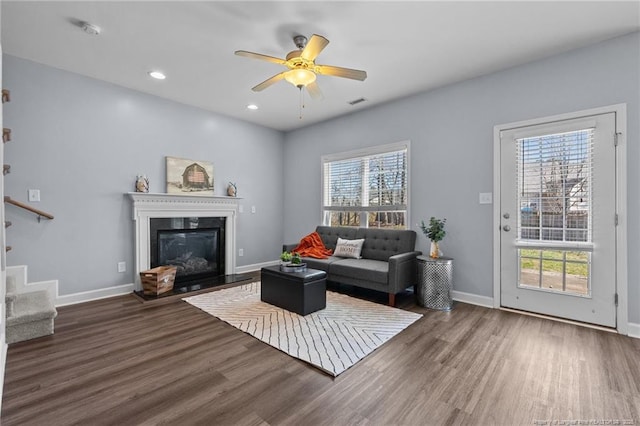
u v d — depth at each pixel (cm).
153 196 388
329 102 416
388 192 425
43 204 313
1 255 180
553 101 289
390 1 214
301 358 212
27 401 165
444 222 363
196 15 231
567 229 284
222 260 474
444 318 293
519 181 310
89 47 278
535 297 303
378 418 154
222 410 160
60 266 325
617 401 167
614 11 223
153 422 150
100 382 184
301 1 215
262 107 439
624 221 256
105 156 355
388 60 300
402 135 402
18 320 235
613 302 262
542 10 223
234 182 489
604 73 264
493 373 195
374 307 325
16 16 230
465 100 346
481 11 224
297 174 548
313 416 155
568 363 207
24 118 301
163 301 342
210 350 226
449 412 158
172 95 395
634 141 252
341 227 462
